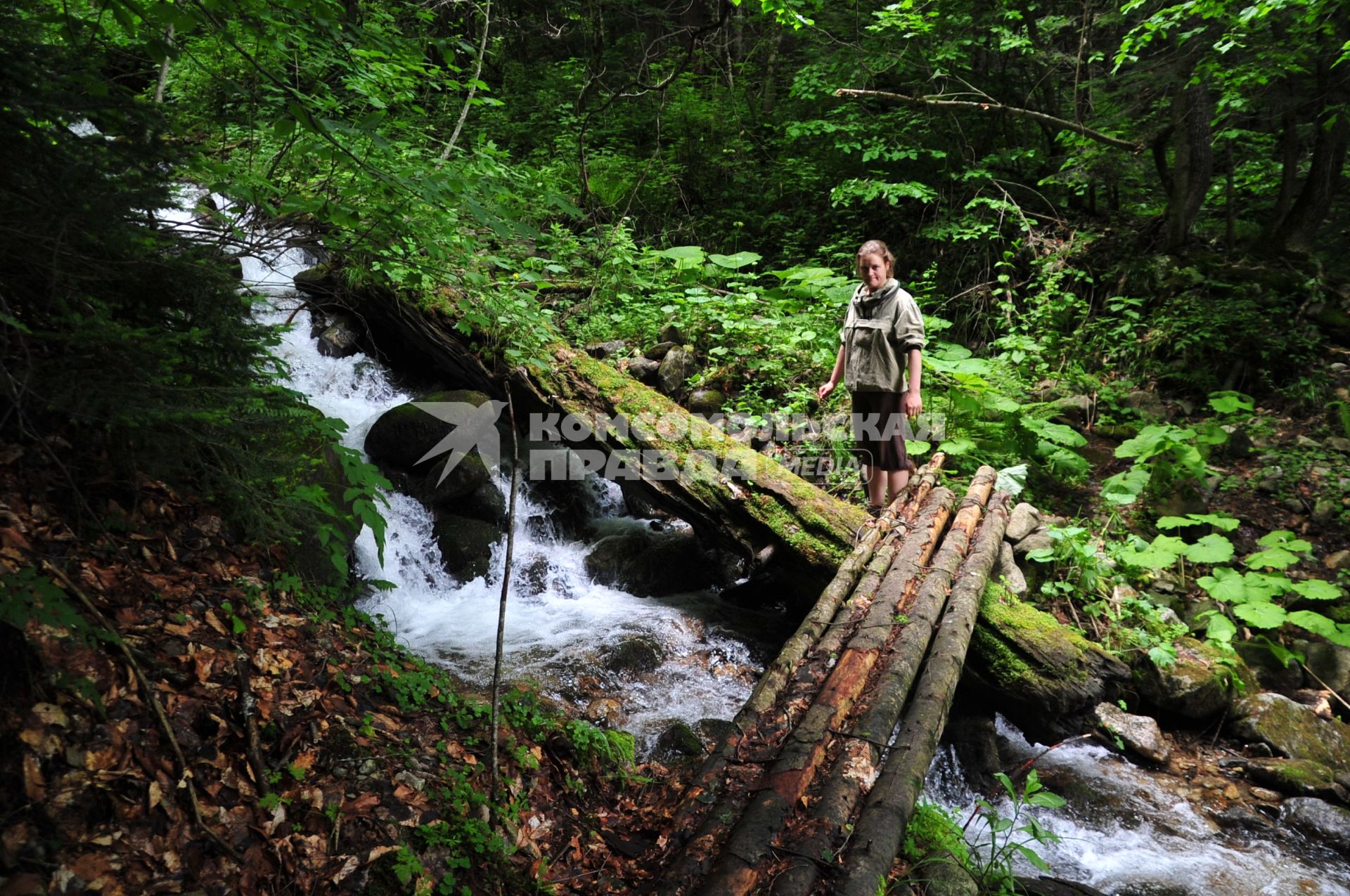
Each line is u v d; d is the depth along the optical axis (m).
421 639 4.65
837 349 6.68
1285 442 6.20
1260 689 4.54
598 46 11.00
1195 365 6.98
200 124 3.77
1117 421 6.80
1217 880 3.35
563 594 5.42
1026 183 9.08
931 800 3.84
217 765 2.33
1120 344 7.30
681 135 10.21
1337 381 6.50
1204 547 4.90
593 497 6.30
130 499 3.05
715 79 10.52
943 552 4.47
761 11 6.27
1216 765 4.15
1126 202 9.23
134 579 2.77
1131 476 5.39
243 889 2.07
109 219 2.42
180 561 3.01
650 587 5.53
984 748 4.07
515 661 4.46
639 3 11.70
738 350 6.78
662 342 7.01
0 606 1.96
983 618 4.21
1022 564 4.97
